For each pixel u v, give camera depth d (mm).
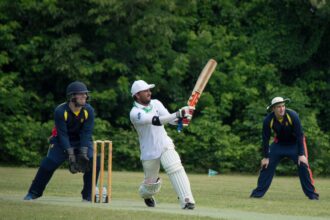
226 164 85750
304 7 94062
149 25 86062
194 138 87250
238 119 92312
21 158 84750
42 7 88688
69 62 86812
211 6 98500
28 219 28594
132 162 85125
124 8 86000
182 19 91188
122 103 90750
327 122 95938
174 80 92125
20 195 43469
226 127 87938
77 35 87438
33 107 89938
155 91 90938
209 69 36781
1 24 89688
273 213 35219
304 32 96625
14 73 88312
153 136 36281
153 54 90000
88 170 39656
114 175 71812
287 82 98688
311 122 86750
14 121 86312
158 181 37188
